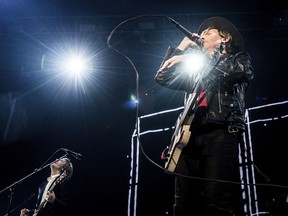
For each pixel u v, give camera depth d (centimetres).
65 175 584
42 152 832
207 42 266
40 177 820
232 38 272
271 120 734
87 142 835
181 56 254
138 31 712
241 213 234
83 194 809
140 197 777
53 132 838
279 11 652
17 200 805
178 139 241
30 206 798
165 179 773
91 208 800
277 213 367
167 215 752
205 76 241
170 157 242
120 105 833
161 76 278
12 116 794
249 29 686
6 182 816
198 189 237
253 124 740
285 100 740
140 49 760
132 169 796
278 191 605
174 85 278
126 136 821
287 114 729
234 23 682
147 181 782
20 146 827
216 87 239
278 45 724
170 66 253
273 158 705
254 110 751
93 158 827
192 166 238
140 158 798
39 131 833
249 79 236
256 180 673
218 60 235
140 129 809
